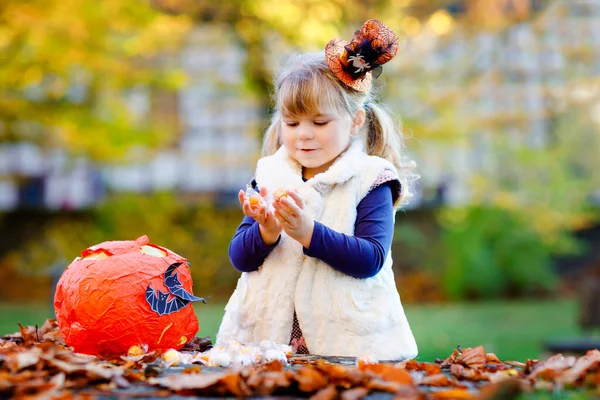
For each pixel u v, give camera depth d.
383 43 3.14
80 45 12.18
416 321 10.86
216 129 15.84
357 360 2.74
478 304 13.54
